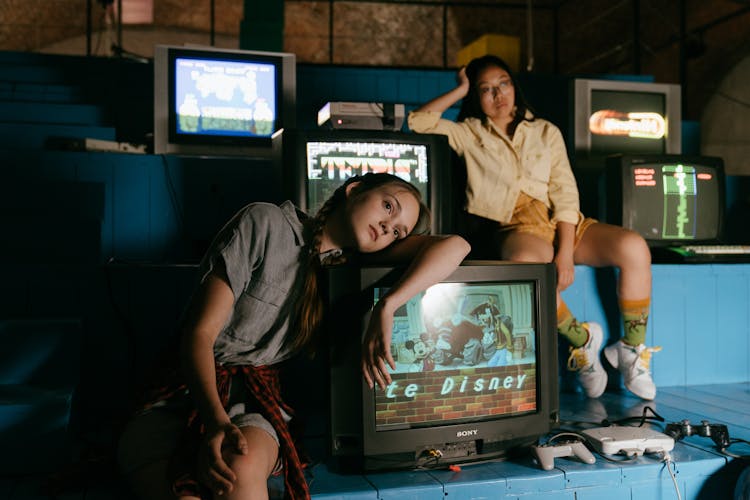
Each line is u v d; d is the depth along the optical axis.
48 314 2.45
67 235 2.96
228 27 9.23
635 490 1.92
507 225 2.94
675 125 4.22
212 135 3.81
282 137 2.75
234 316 1.65
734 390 2.93
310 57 9.43
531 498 1.83
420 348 1.83
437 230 2.86
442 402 1.85
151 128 4.53
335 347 1.77
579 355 2.79
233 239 1.59
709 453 2.04
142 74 4.68
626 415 2.49
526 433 1.95
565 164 2.99
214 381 1.44
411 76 4.81
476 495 1.79
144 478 1.52
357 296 1.76
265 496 1.43
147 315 2.52
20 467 1.89
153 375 1.67
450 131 3.00
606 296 2.95
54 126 4.05
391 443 1.79
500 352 1.92
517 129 2.99
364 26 9.49
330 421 1.78
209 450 1.35
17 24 8.69
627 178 3.42
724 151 6.97
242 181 3.64
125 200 3.51
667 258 3.23
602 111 4.12
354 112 2.93
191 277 2.55
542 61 9.68
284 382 2.58
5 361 2.22
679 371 3.03
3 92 4.50
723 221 3.59
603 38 9.32
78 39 8.78
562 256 2.79
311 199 2.78
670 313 3.01
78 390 2.27
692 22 7.66
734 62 6.86
